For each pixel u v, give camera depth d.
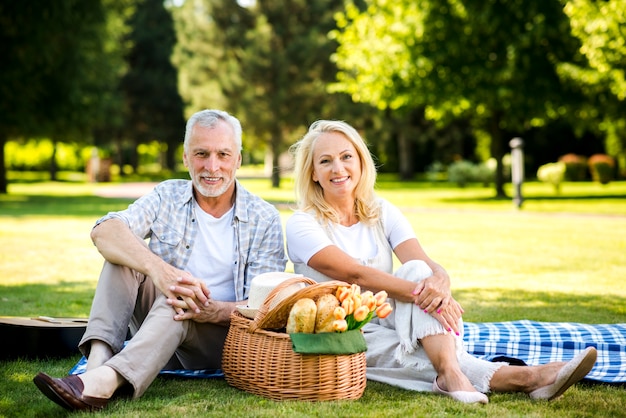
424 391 3.29
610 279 7.07
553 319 5.09
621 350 3.90
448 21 20.33
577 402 3.09
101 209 17.97
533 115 21.50
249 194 3.88
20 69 20.23
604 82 17.88
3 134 22.98
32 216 15.34
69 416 2.85
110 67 25.25
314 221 3.79
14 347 3.88
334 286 3.18
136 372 3.05
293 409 2.94
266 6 32.31
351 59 23.16
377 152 42.53
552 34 19.12
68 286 6.72
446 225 13.30
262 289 3.33
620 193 22.83
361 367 3.23
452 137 37.88
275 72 31.42
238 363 3.27
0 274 7.44
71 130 23.75
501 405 3.05
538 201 20.20
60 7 19.70
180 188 3.83
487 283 6.89
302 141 3.91
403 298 3.38
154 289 3.54
